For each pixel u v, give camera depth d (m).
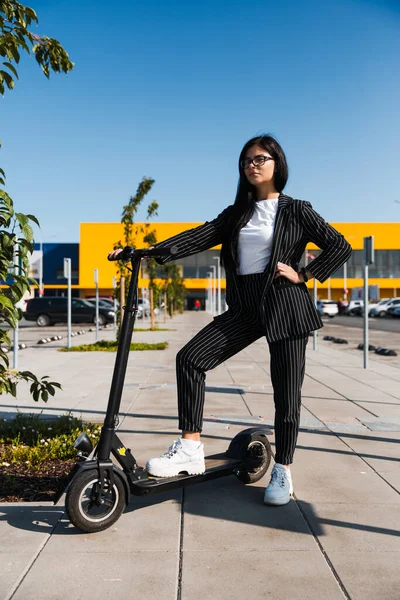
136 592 2.33
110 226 65.19
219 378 9.23
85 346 15.39
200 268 70.06
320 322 3.16
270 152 3.15
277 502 3.24
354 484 3.70
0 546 2.75
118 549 2.72
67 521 3.06
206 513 3.17
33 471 3.97
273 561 2.60
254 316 3.18
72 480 2.84
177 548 2.73
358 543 2.79
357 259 67.25
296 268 3.25
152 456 4.37
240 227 3.15
